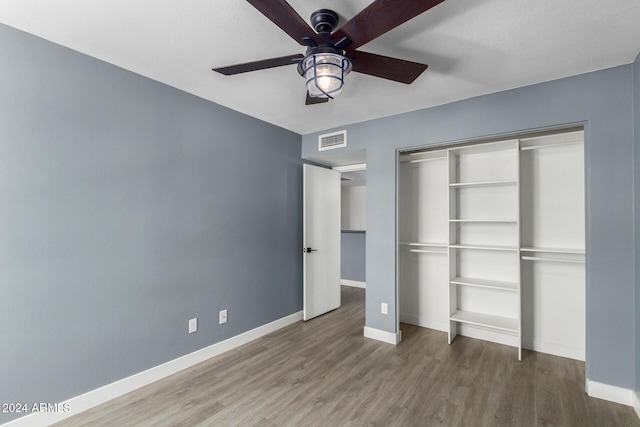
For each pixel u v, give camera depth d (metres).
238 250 3.02
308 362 2.67
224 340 2.87
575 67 2.12
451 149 3.06
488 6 1.50
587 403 2.05
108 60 2.06
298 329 3.48
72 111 1.92
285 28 1.32
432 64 2.08
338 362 2.67
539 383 2.31
